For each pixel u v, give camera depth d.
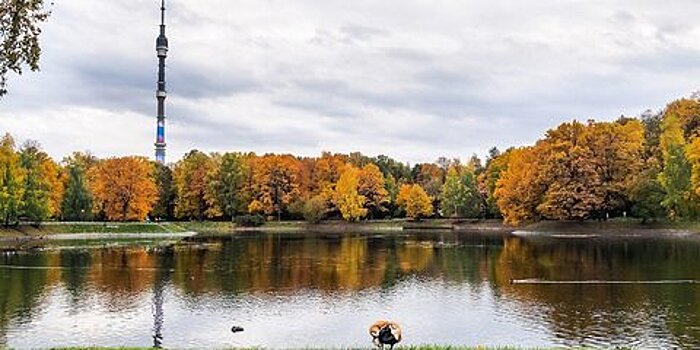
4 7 20.48
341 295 39.50
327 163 145.50
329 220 136.25
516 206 105.06
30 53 21.16
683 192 83.00
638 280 44.12
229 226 128.25
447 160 175.38
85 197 108.50
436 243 80.75
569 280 44.59
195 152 142.25
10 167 84.94
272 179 135.38
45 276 48.00
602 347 26.42
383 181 143.75
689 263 53.16
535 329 29.97
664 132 93.56
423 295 39.34
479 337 28.58
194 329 30.50
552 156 98.06
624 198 94.44
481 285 42.94
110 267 53.91
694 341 27.28
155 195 122.50
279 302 37.19
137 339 28.53
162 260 59.66
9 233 88.25
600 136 97.50
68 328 30.64
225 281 45.44
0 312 34.31
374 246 76.31
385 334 18.02
